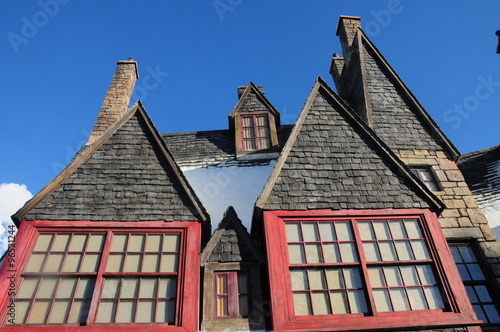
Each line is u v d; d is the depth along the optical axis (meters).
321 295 6.32
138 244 6.90
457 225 8.03
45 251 6.70
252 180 9.67
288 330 5.78
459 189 8.79
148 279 6.49
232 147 11.06
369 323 5.94
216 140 11.48
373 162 8.23
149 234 7.05
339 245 6.86
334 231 7.04
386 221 7.26
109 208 7.30
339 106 9.53
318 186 7.64
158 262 6.69
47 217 7.05
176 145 11.40
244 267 6.71
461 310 6.18
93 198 7.46
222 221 7.34
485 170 11.11
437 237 7.07
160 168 8.17
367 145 8.61
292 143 8.48
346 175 7.91
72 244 6.82
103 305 6.15
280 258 6.57
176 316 6.02
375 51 12.09
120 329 5.82
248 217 8.59
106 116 11.39
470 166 11.66
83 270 6.50
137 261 6.69
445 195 8.63
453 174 9.11
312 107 9.46
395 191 7.68
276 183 7.60
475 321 6.03
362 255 6.72
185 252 6.77
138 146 8.65
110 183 7.78
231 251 6.90
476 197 10.04
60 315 6.00
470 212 8.30
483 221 8.15
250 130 11.20
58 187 7.59
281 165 7.92
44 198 7.36
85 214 7.16
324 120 9.16
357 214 7.24
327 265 6.58
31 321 5.90
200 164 10.41
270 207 7.17
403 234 7.12
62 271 6.45
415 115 10.48
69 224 6.99
